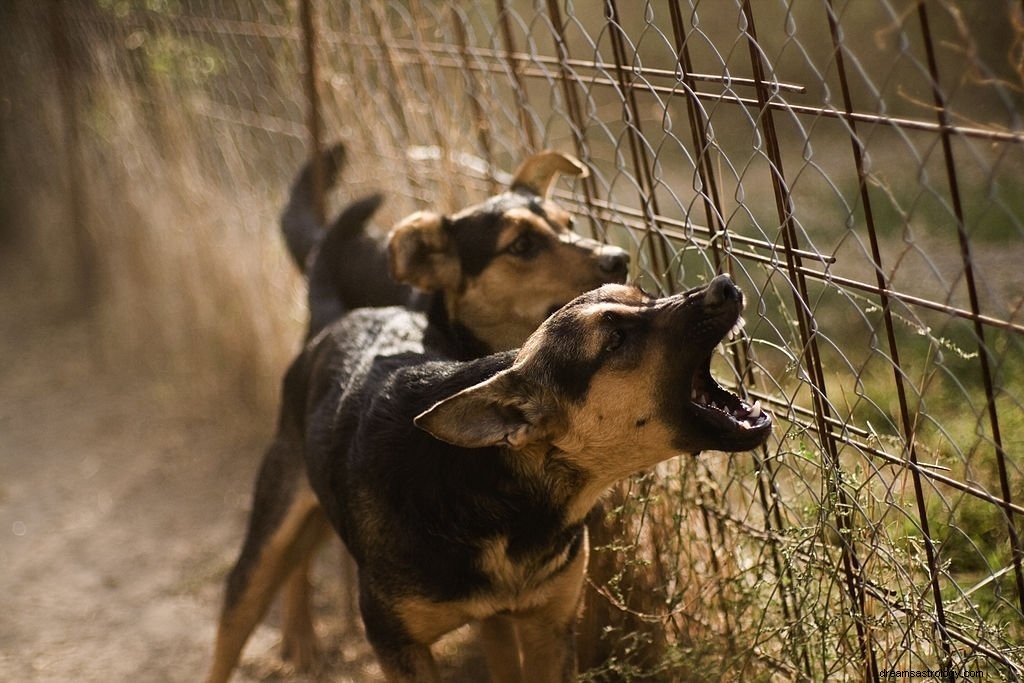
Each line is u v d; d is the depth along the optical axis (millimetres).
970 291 2975
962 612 3533
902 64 10156
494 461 3484
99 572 6059
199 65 7434
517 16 4863
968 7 9523
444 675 4789
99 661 5285
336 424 4055
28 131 10109
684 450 3268
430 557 3576
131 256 8430
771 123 3471
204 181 7617
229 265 7344
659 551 4152
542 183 4789
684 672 3982
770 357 5828
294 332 6801
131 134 8266
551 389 3301
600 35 4242
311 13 5945
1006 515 3125
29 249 10703
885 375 5562
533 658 3891
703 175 3830
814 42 10844
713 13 10922
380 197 5441
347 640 5277
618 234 7953
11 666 5273
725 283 3096
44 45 9375
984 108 9281
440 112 5484
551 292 4461
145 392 8188
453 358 4492
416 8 5531
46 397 8367
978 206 8023
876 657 3559
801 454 3566
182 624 5535
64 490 7000
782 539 3809
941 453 4184
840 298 6684
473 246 4570
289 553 4680
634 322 3219
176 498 6754
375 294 5207
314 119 5984
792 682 3662
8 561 6250
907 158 9516
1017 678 3148
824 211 8633
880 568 3453
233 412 7457
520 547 3561
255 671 5125
